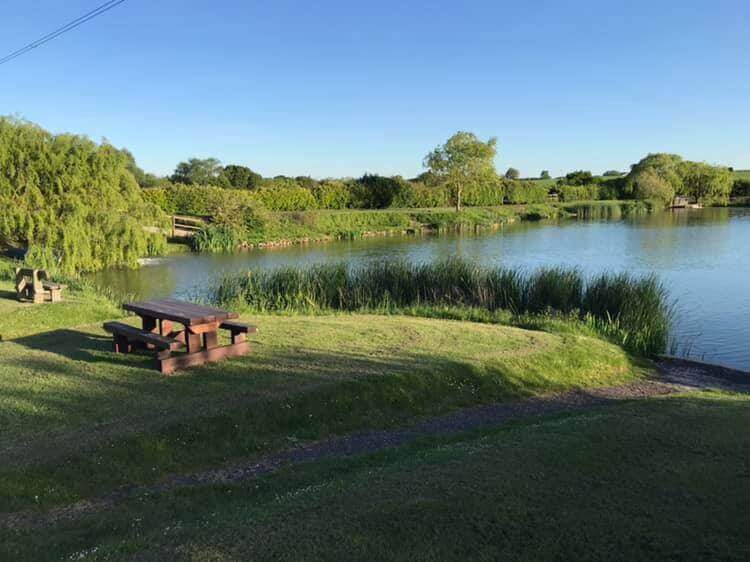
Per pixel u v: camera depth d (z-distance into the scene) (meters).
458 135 58.28
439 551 3.40
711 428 5.62
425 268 16.33
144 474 5.52
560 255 30.11
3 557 4.00
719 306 16.45
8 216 22.33
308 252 34.53
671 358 11.34
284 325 10.98
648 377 9.97
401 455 5.92
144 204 28.02
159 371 7.89
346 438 6.63
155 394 7.05
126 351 8.74
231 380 7.57
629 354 11.03
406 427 7.07
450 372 8.37
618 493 4.12
